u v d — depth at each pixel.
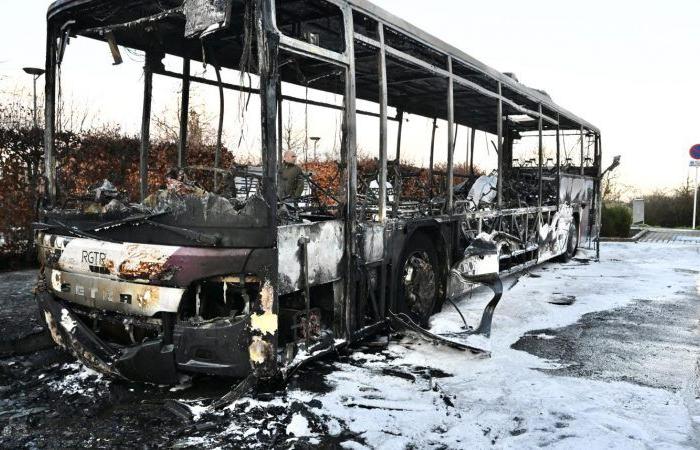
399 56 5.84
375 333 5.67
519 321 7.04
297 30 5.37
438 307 6.86
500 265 8.88
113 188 4.67
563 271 11.52
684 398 4.48
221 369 3.97
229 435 3.68
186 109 5.86
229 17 3.76
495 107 9.36
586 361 5.48
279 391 4.34
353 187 4.97
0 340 5.32
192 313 4.08
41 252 4.88
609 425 3.89
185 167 5.36
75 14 5.00
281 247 4.17
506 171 11.02
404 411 4.09
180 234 4.06
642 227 24.66
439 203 7.05
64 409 4.12
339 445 3.55
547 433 3.75
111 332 4.52
